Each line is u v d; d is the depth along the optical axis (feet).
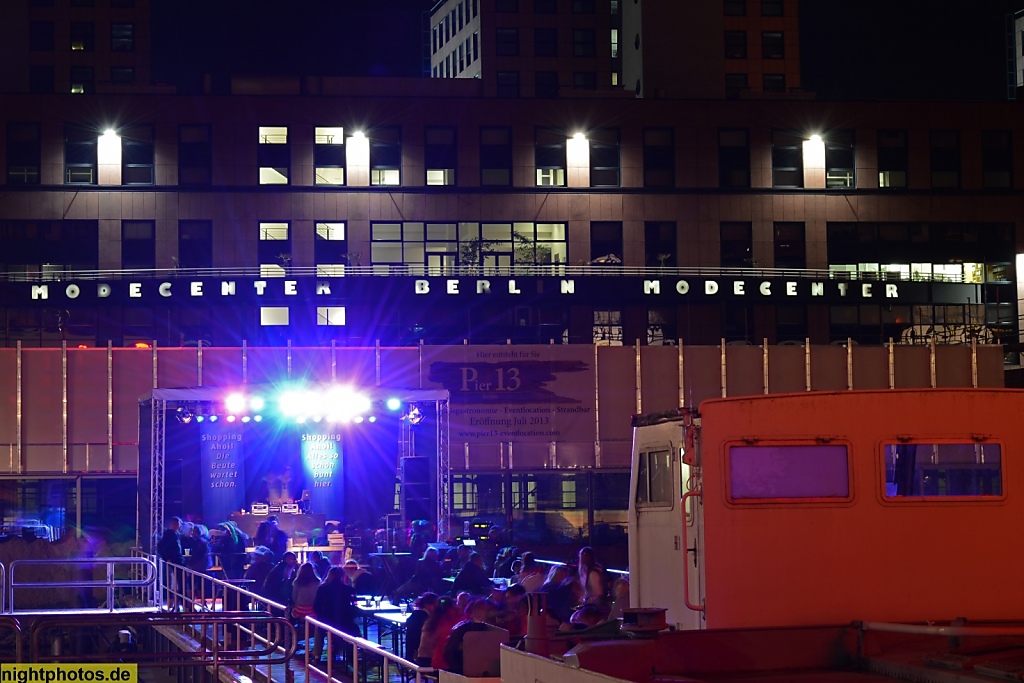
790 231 244.83
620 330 232.53
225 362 164.14
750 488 29.86
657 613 24.49
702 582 30.73
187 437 121.49
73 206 231.71
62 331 225.35
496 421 167.22
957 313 244.42
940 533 29.37
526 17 366.63
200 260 233.55
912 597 29.19
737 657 24.86
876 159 247.70
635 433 39.40
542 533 165.78
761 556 29.60
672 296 231.30
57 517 171.32
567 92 255.70
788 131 246.06
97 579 106.63
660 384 172.35
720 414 30.14
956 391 29.68
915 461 29.63
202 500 120.57
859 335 241.76
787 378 176.04
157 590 95.96
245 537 102.37
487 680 32.01
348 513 126.72
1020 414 29.76
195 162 234.99
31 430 162.30
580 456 169.17
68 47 353.31
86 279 222.69
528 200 239.91
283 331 224.74
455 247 238.07
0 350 162.71
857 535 29.45
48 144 232.32
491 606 47.91
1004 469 29.58
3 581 84.43
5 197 230.89
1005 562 29.35
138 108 234.58
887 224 247.29
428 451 127.85
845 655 25.14
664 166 243.19
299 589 69.87
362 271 235.61
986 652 23.12
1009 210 249.75
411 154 238.68
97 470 162.40
